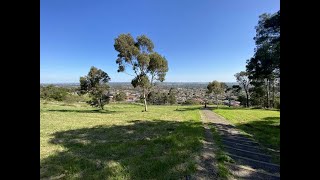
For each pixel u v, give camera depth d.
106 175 6.48
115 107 49.41
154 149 9.41
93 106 41.72
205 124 18.97
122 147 9.92
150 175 6.44
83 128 16.59
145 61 34.69
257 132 14.43
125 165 7.32
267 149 9.52
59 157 8.37
